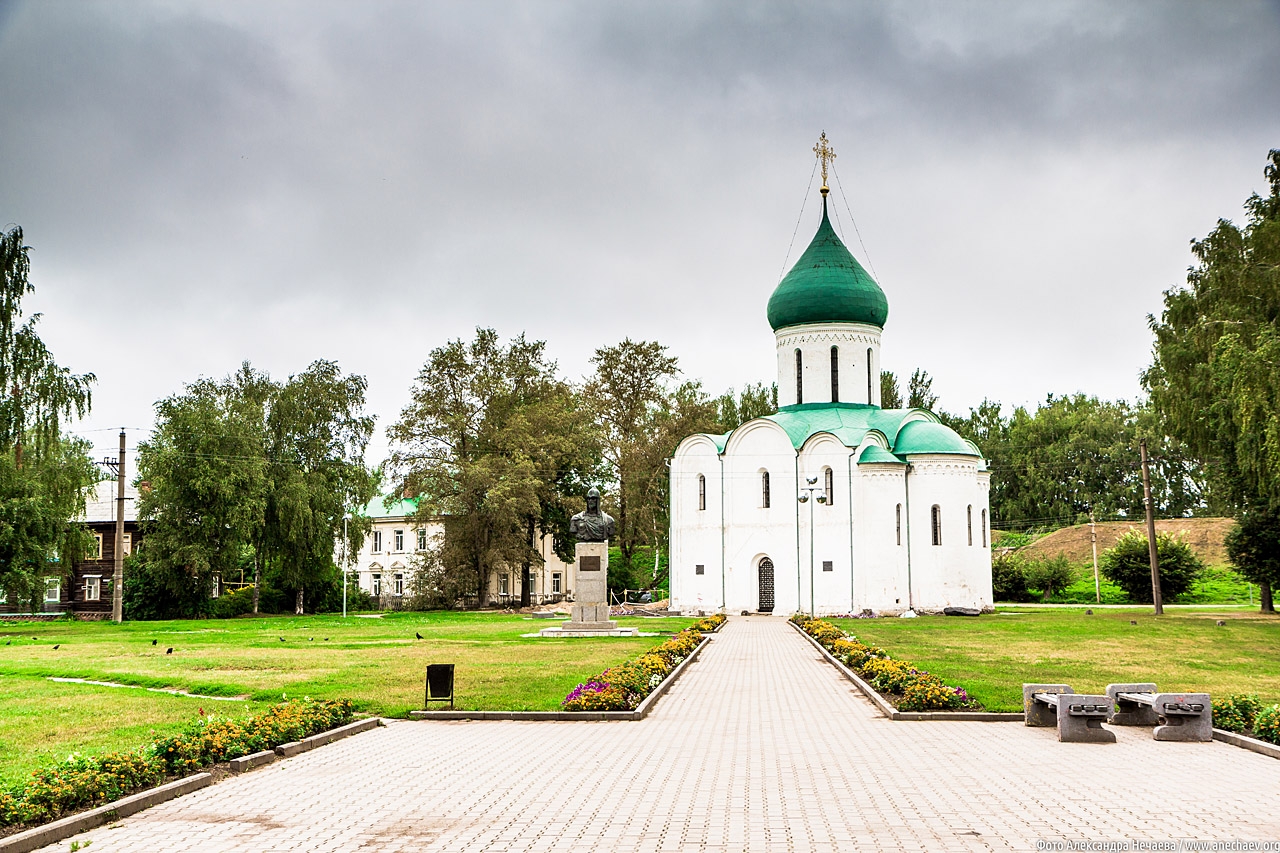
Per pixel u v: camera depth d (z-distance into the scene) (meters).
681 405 81.25
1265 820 12.25
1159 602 58.75
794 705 22.28
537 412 75.88
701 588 66.12
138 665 31.16
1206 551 86.81
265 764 16.03
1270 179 44.91
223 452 69.19
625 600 80.69
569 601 82.25
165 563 67.31
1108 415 118.69
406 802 13.47
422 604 75.00
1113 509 112.75
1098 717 17.58
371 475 78.38
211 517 68.38
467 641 41.50
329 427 76.50
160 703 22.81
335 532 74.00
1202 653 34.28
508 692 23.95
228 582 83.50
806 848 11.14
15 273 44.38
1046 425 119.81
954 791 13.79
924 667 29.06
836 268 66.56
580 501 76.06
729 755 16.42
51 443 47.47
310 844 11.57
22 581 55.91
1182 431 50.69
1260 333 40.97
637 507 79.06
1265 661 31.39
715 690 24.91
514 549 72.31
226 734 16.23
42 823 12.26
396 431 75.62
